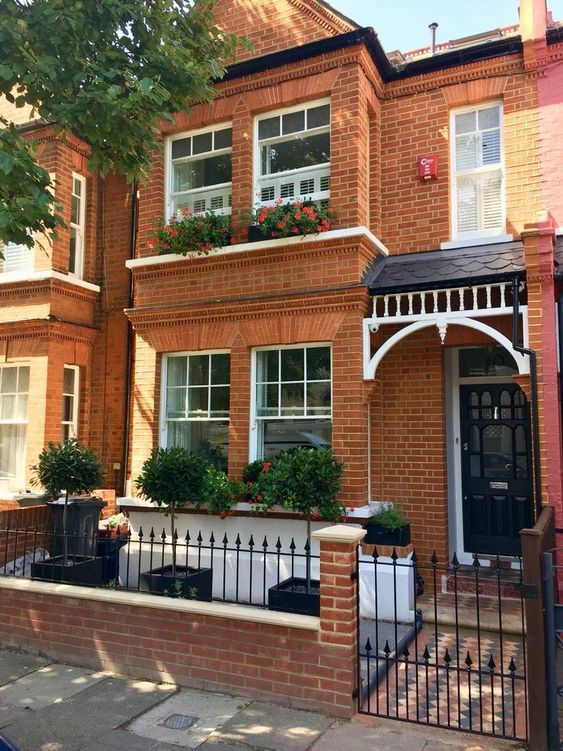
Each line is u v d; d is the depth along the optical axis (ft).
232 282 27.20
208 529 26.03
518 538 26.63
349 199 25.53
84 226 34.91
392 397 27.04
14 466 32.71
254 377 27.02
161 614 18.02
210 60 21.29
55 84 19.22
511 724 15.02
